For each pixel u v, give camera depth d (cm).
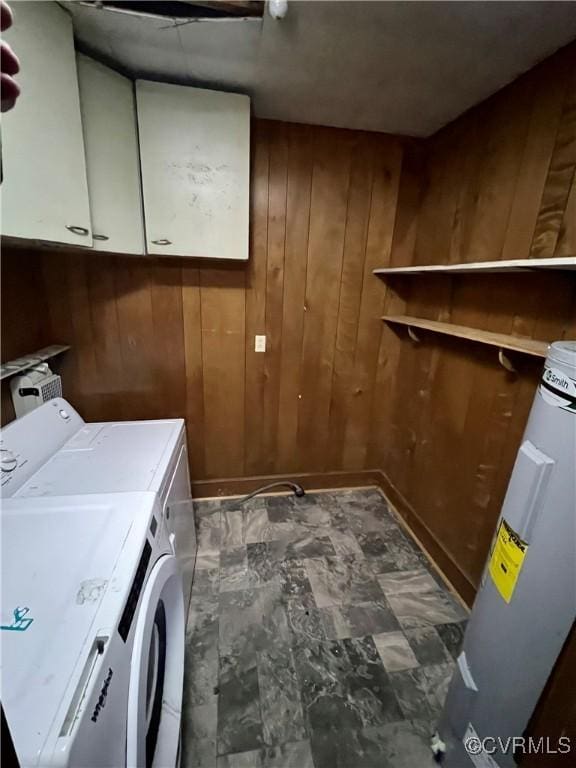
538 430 80
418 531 202
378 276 212
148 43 121
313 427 235
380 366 230
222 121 151
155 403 208
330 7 103
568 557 74
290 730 115
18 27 94
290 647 141
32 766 47
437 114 165
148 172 151
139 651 72
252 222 189
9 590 70
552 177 117
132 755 67
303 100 157
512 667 85
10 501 97
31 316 164
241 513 221
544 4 98
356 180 192
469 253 160
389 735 115
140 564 81
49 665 57
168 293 192
